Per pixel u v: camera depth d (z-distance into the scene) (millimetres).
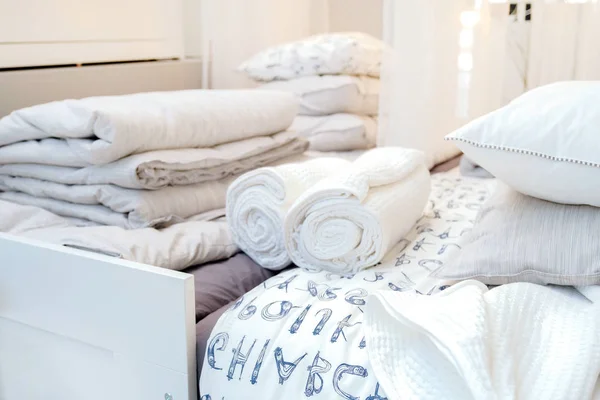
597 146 848
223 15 2025
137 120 1110
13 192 1285
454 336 720
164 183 1151
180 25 2084
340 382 759
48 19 1633
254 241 1073
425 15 1609
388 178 1034
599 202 878
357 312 833
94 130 1083
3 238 1020
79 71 1676
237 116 1343
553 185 896
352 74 1835
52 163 1170
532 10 1555
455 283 923
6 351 1088
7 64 1543
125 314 902
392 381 735
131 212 1116
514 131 908
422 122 1674
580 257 852
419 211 1126
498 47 1591
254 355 817
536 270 874
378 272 957
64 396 1031
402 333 785
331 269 986
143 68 1881
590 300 841
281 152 1486
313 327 814
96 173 1128
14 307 1039
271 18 2084
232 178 1347
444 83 1646
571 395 683
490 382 674
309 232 976
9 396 1116
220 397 831
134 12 1897
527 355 740
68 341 992
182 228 1112
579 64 1541
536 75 1580
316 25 2281
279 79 1907
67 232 1067
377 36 2252
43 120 1136
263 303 874
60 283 966
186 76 2057
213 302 978
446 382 719
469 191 1425
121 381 938
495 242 917
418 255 1033
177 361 869
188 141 1221
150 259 990
